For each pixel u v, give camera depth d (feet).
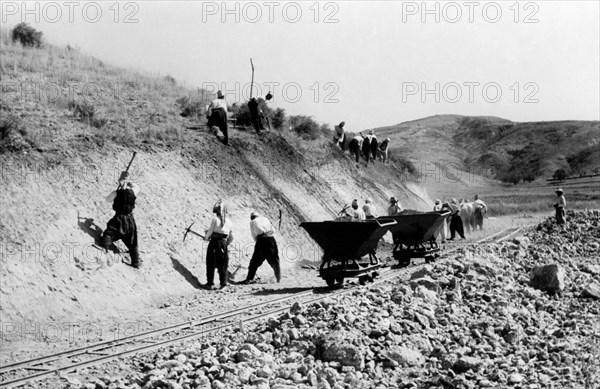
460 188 339.36
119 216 62.08
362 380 36.01
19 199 59.36
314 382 35.22
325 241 65.82
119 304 56.80
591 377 35.73
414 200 158.81
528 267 66.69
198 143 90.33
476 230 137.49
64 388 34.37
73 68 107.86
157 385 33.78
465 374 35.96
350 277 67.26
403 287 50.67
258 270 77.10
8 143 64.80
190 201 77.87
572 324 49.06
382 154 162.40
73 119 79.87
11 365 38.22
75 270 56.65
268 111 121.60
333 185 119.55
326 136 143.95
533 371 36.94
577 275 66.64
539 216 208.74
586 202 280.72
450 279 54.39
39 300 51.70
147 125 87.56
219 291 65.46
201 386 33.91
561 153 634.84
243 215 84.23
